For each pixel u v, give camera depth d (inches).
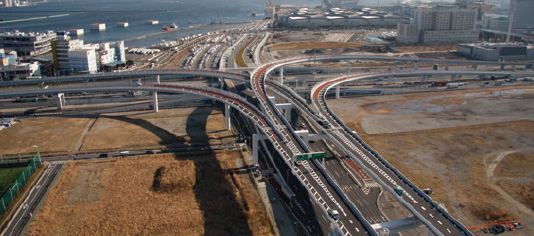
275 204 5861.2
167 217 5502.0
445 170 6943.9
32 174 6697.8
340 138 7037.4
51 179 6555.1
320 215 5615.2
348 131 7322.8
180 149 7721.5
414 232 5280.5
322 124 7780.5
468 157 7450.8
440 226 4658.0
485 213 5644.7
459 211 5708.7
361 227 4680.1
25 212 5620.1
